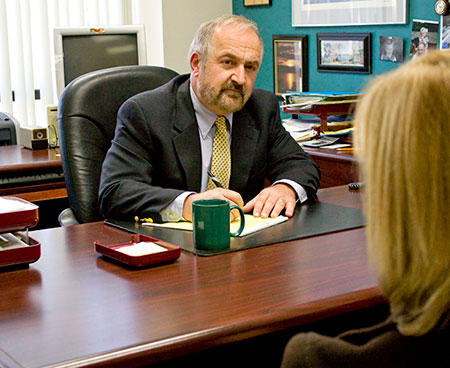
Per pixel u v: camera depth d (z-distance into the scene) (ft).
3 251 4.39
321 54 11.66
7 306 3.81
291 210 5.78
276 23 12.68
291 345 2.18
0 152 9.79
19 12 12.31
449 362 1.99
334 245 4.85
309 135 9.82
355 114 2.20
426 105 1.94
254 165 6.77
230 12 13.91
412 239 1.97
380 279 2.11
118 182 5.98
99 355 3.16
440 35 9.57
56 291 4.05
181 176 6.42
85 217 6.97
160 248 4.68
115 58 11.05
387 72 2.21
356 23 10.91
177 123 6.45
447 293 1.94
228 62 6.26
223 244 4.80
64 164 7.14
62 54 10.70
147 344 3.27
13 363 3.09
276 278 4.15
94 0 13.15
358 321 5.04
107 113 7.26
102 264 4.57
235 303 3.76
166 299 3.85
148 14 13.65
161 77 7.64
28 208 4.56
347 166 8.60
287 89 12.55
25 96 12.62
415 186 1.93
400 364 2.02
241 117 6.79
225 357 5.25
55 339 3.34
